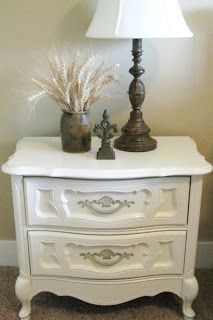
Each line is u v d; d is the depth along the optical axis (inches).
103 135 47.9
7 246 66.3
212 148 61.1
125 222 47.8
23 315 54.3
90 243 48.8
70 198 47.3
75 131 49.3
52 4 53.6
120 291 52.0
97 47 55.6
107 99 58.3
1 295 59.9
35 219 48.6
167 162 47.2
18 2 53.4
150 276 51.8
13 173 45.4
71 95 48.3
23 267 51.4
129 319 54.9
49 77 56.9
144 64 56.4
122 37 42.4
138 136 50.9
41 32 55.0
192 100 58.4
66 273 50.9
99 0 46.4
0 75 57.1
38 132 60.6
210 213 64.6
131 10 42.4
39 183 46.8
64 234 49.1
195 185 47.1
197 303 57.9
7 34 55.0
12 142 61.2
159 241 49.6
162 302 58.2
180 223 49.1
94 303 52.7
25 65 56.6
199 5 53.4
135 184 46.0
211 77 57.0
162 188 47.0
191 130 60.1
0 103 58.7
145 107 58.9
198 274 64.9
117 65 50.5
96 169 45.1
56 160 47.9
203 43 55.2
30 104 58.7
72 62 50.0
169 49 55.6
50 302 58.5
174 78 57.2
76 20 54.3
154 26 42.2
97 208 47.2
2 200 64.6
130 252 49.9
